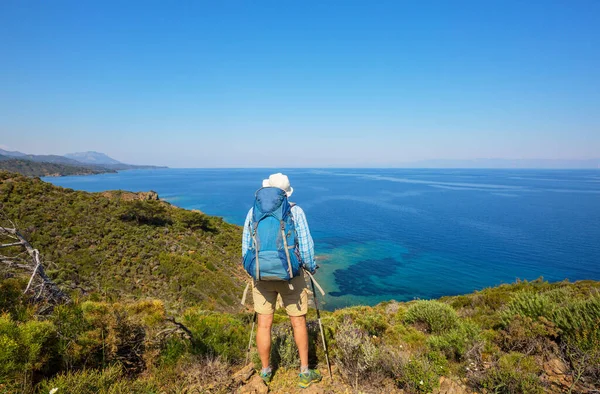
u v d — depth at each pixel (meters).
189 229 46.22
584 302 4.77
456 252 58.34
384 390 3.31
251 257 2.96
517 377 3.37
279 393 3.14
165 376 3.55
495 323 6.16
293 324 3.24
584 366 3.44
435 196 172.75
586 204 137.50
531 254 57.16
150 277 28.30
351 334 3.84
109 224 35.59
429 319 6.33
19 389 2.64
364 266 48.53
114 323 3.73
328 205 130.62
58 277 20.30
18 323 3.26
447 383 3.43
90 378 2.90
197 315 5.48
